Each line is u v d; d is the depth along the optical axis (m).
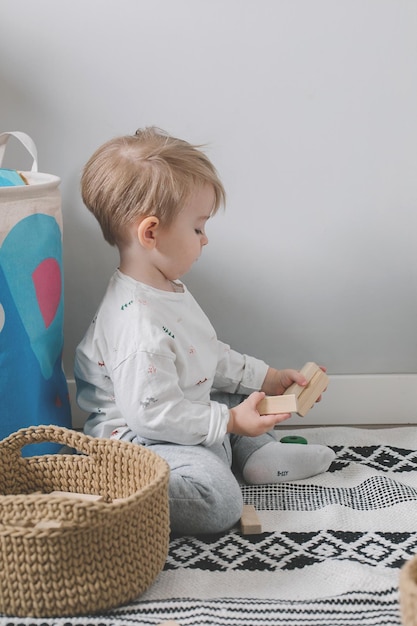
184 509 1.14
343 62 1.46
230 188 1.50
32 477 1.15
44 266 1.26
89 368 1.30
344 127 1.48
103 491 1.13
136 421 1.23
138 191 1.24
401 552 1.08
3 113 1.48
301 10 1.44
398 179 1.50
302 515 1.20
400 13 1.44
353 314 1.56
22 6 1.44
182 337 1.29
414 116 1.48
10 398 1.20
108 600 0.94
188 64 1.46
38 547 0.91
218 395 1.45
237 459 1.36
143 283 1.28
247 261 1.54
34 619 0.93
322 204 1.51
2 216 1.18
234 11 1.44
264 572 1.04
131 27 1.45
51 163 1.50
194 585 1.01
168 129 1.48
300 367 1.59
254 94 1.47
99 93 1.47
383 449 1.43
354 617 0.91
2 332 1.18
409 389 1.59
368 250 1.54
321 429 1.50
